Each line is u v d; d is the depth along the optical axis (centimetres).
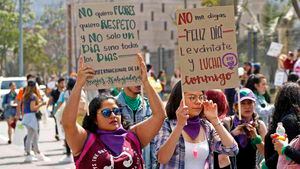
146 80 1180
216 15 1266
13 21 10356
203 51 1263
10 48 10944
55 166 2750
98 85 1191
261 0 12244
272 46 3972
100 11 1212
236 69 1265
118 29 1215
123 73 1199
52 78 6294
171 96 1255
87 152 1105
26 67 14075
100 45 1208
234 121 1463
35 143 2930
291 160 1187
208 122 1249
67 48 14700
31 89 2897
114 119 1121
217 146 1236
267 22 7394
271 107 1953
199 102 1228
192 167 1209
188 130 1216
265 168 1304
